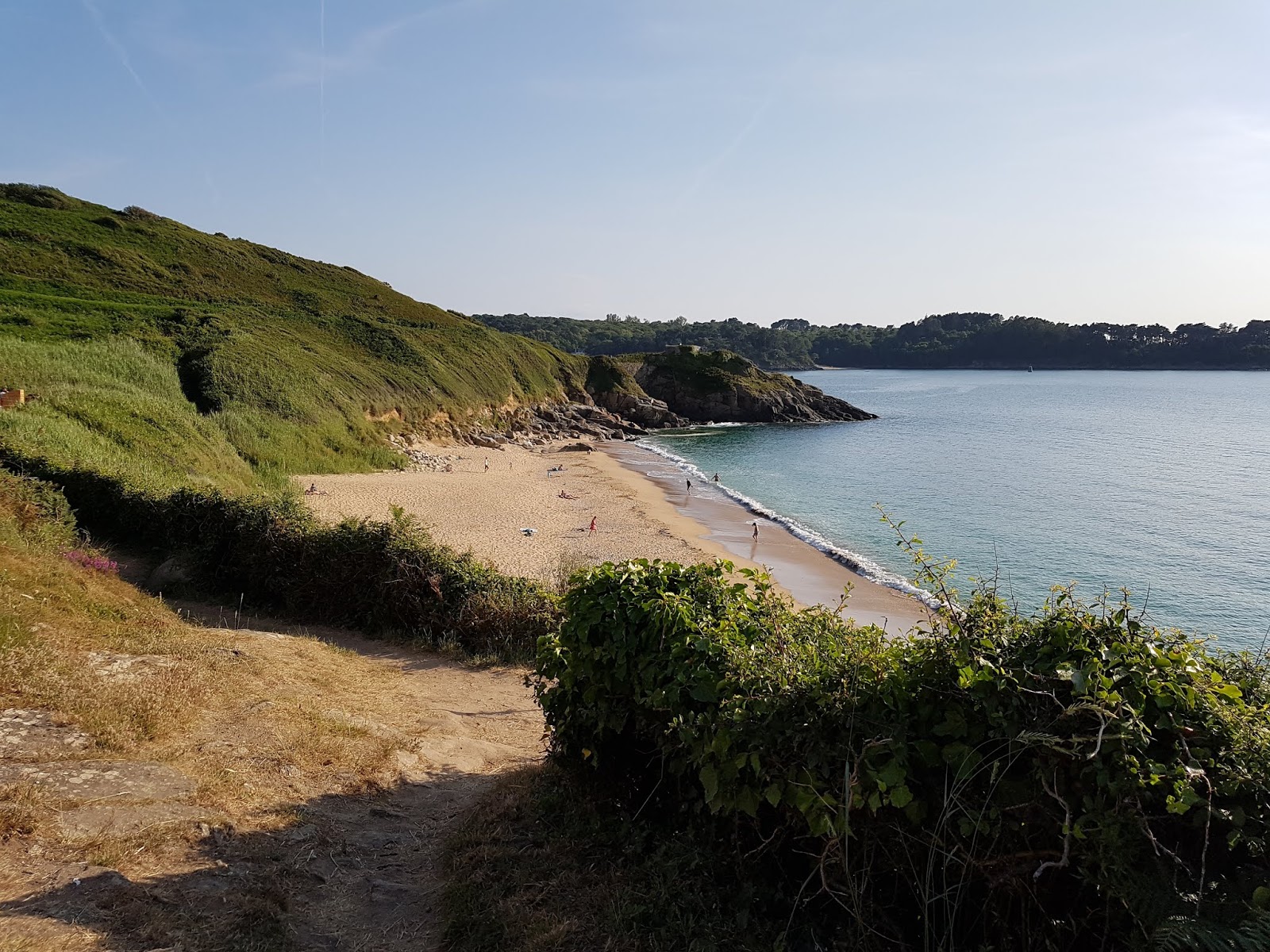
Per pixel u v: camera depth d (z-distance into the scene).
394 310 80.69
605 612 5.53
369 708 8.77
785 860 4.35
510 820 5.75
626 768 5.54
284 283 74.31
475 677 11.41
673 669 4.95
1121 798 3.29
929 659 3.93
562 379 89.81
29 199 71.31
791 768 4.04
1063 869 3.48
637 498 41.78
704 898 4.29
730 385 93.38
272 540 14.30
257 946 4.01
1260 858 3.21
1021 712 3.64
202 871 4.60
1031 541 32.03
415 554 13.66
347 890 4.87
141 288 59.50
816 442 71.88
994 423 87.44
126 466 19.86
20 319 40.41
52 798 5.00
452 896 4.72
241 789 5.79
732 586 5.83
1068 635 3.75
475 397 67.31
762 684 4.39
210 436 32.44
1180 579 26.36
